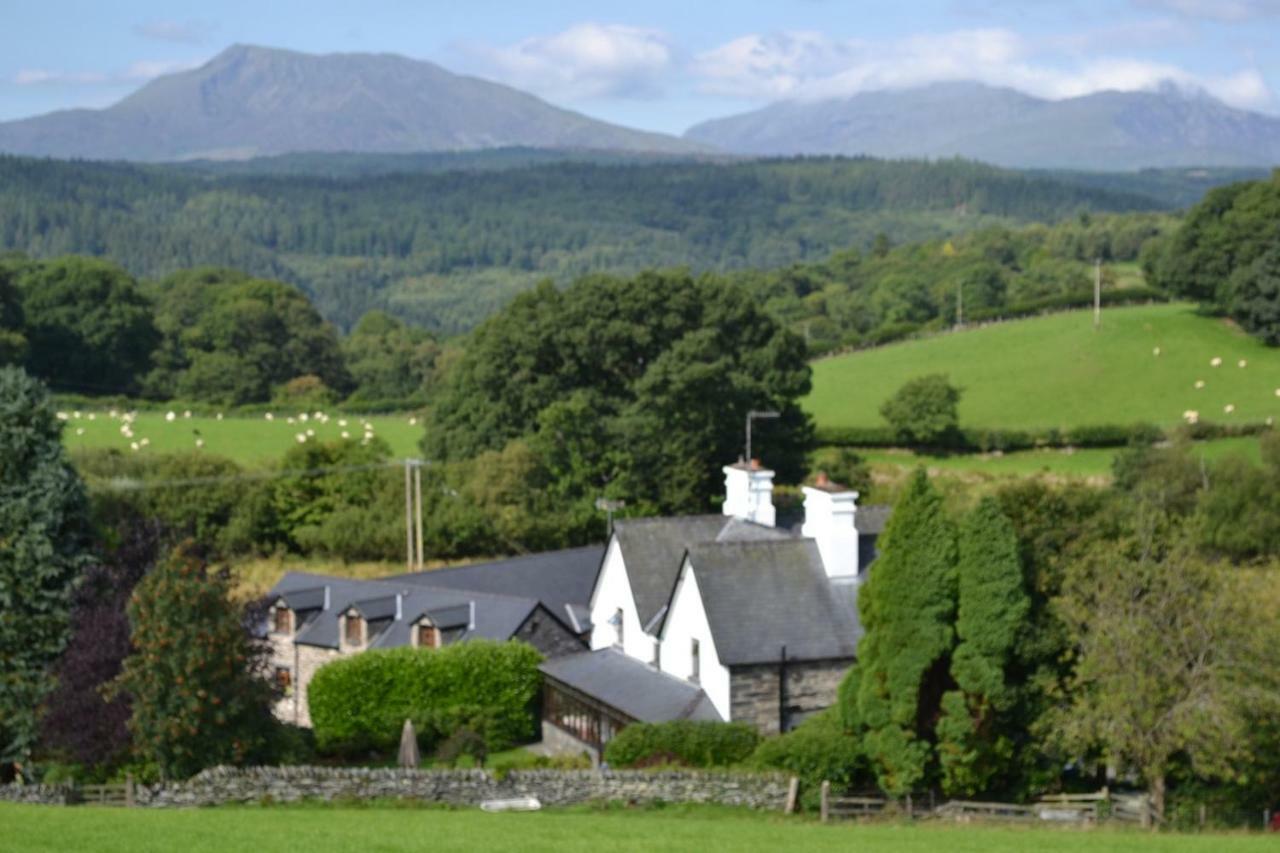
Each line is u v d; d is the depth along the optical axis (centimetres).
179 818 3080
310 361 16025
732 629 4147
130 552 4334
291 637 5762
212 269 19225
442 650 4881
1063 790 3675
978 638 3422
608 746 3922
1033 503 4044
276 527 8706
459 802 3484
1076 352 12938
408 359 16862
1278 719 3459
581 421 8600
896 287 18388
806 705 4156
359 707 4688
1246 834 3139
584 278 9738
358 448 9381
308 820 3088
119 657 3859
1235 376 11881
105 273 14562
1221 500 7506
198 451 9406
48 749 3956
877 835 2964
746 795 3444
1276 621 3562
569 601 5934
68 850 2680
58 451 4428
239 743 3716
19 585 4266
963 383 12600
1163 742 3300
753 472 5062
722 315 9394
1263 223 12950
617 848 2742
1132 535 3962
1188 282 13462
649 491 8694
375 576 8006
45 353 14062
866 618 3584
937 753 3522
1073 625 3444
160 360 15050
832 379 13212
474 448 9269
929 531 3488
